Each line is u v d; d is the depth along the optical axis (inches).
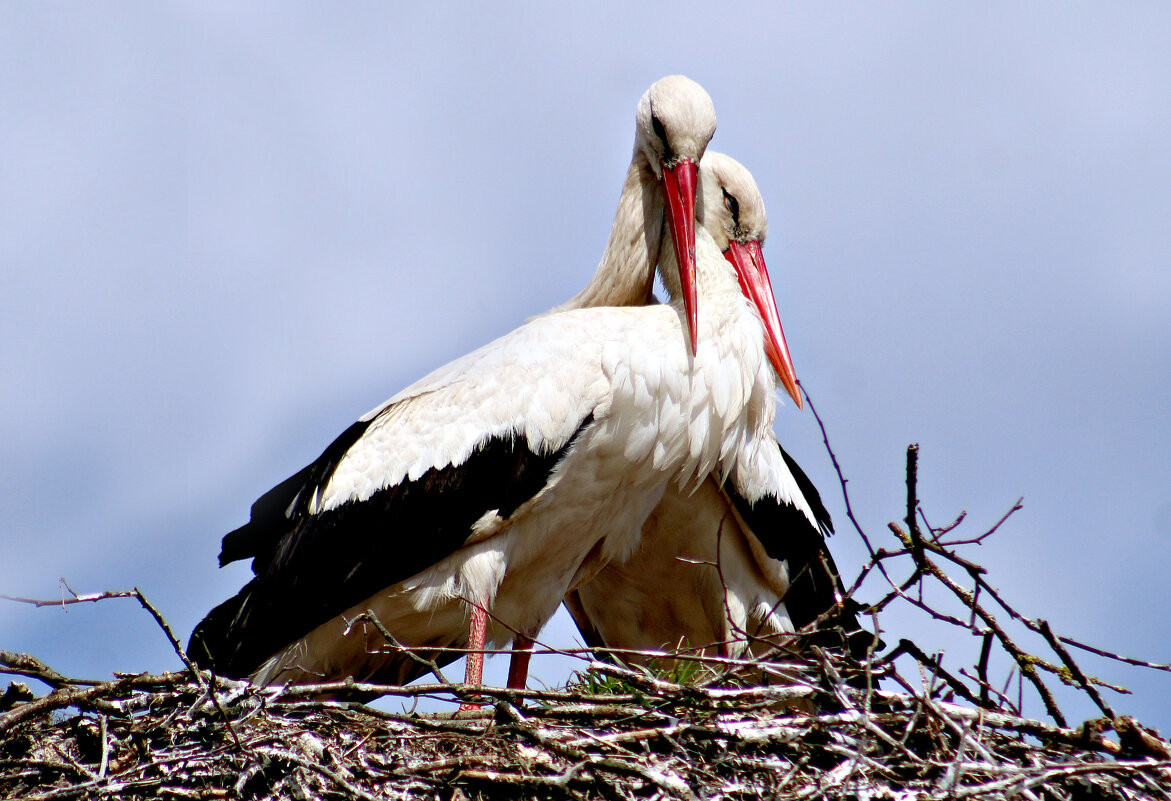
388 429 487.8
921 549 371.2
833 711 399.2
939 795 341.4
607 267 526.9
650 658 506.9
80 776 375.9
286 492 518.9
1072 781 359.3
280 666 484.1
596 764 354.9
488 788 366.0
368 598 476.7
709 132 514.0
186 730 379.2
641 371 461.1
